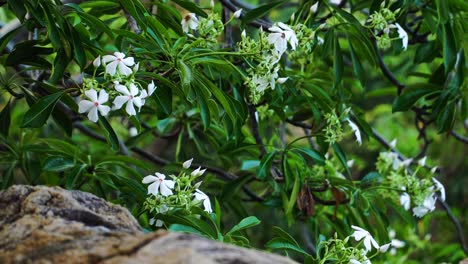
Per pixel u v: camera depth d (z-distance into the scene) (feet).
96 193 11.33
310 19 11.52
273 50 10.15
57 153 11.66
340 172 14.76
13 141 12.71
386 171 14.28
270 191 14.71
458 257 19.53
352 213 13.11
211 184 14.83
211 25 10.46
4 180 12.38
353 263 9.36
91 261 6.05
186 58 9.93
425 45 13.16
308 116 13.07
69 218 6.95
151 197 10.17
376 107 24.56
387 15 11.89
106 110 9.09
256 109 12.82
